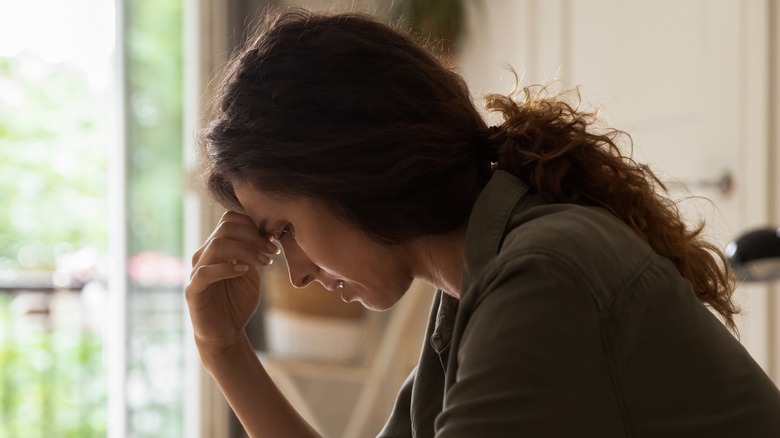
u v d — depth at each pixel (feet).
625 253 3.20
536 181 3.56
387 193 3.53
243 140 3.65
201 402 12.86
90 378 20.03
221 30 12.94
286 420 4.86
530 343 2.94
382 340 13.56
